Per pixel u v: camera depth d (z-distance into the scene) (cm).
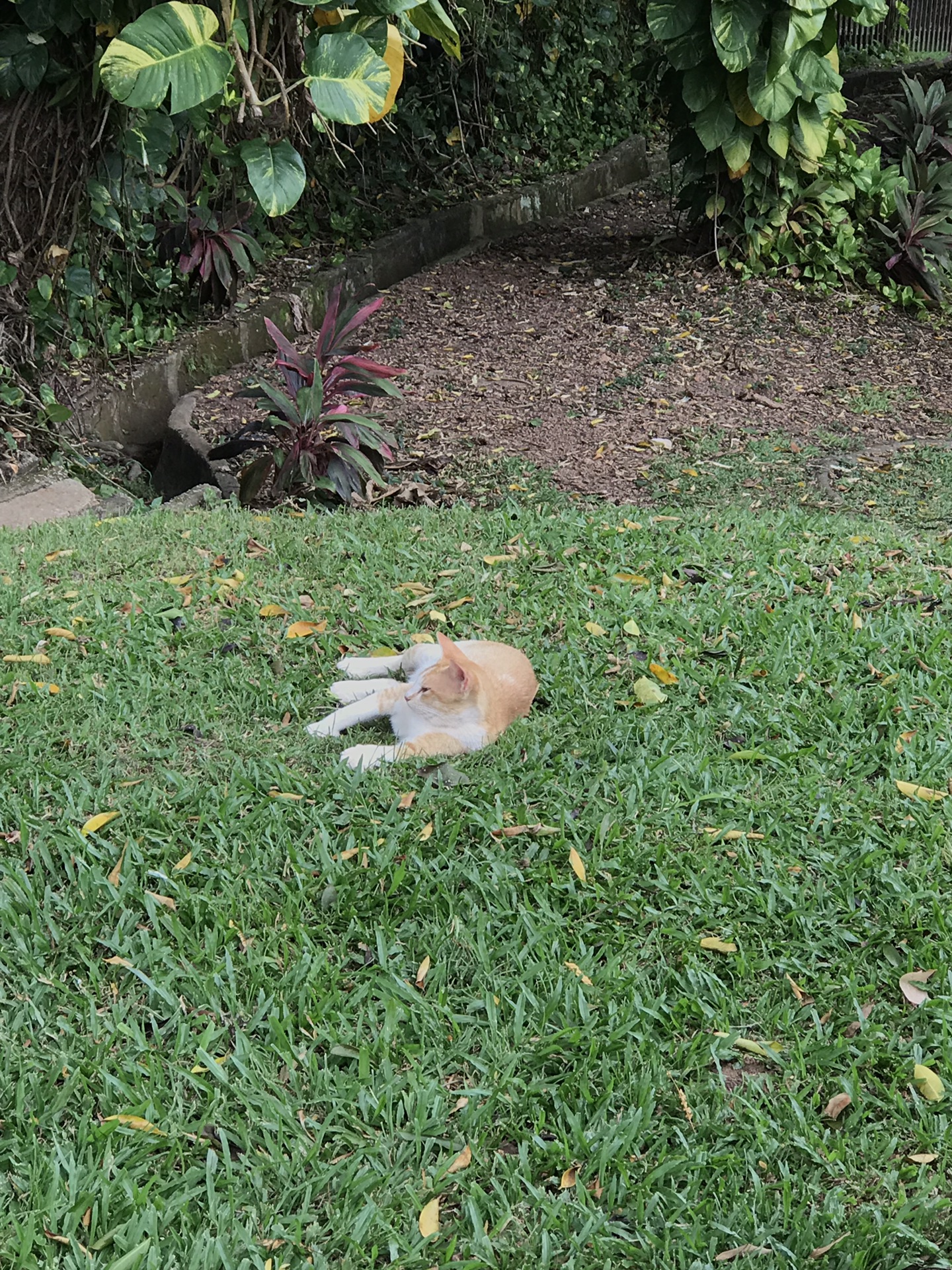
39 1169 436
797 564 606
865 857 495
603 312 943
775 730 534
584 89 1355
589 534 623
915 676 553
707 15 867
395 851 493
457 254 1106
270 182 616
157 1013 462
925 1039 462
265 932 477
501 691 528
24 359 724
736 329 911
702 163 962
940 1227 437
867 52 1669
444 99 1196
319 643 556
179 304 886
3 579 586
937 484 709
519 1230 434
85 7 642
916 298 985
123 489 724
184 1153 442
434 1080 452
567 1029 459
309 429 661
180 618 566
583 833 502
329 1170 439
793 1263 430
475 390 812
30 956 469
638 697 540
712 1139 447
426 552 610
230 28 594
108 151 701
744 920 484
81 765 514
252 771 512
